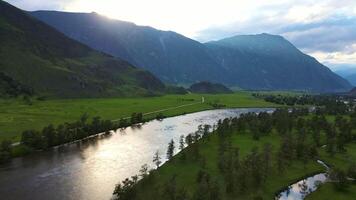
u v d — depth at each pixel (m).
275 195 110.88
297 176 128.25
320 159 152.38
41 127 197.50
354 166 129.88
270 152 151.00
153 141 186.38
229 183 107.50
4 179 120.69
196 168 131.75
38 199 104.12
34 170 131.50
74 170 132.38
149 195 103.62
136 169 134.62
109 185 117.00
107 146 173.00
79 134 188.38
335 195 111.31
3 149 146.12
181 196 96.69
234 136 196.25
